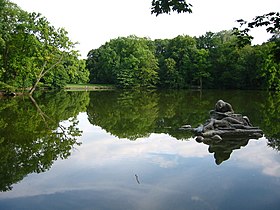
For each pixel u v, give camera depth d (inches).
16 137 498.3
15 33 1300.4
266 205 232.4
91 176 304.8
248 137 501.4
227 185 277.1
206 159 368.2
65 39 1449.3
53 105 1024.9
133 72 2452.0
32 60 1344.7
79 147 434.0
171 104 1093.8
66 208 229.5
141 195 253.3
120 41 2711.6
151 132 560.7
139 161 359.9
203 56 2316.7
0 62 1254.9
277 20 233.9
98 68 2768.2
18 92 1385.3
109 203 237.9
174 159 369.1
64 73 2046.0
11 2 1263.5
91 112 871.1
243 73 2085.4
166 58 2620.6
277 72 1493.6
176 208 227.6
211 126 524.4
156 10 270.2
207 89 2262.6
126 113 848.3
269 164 346.0
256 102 1100.5
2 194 259.4
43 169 328.5
